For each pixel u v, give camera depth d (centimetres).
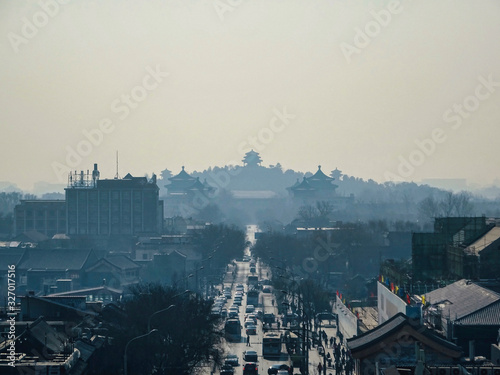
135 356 11106
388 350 10119
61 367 8812
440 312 11981
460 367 8138
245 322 17362
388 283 15600
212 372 12531
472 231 16762
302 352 13300
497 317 11488
